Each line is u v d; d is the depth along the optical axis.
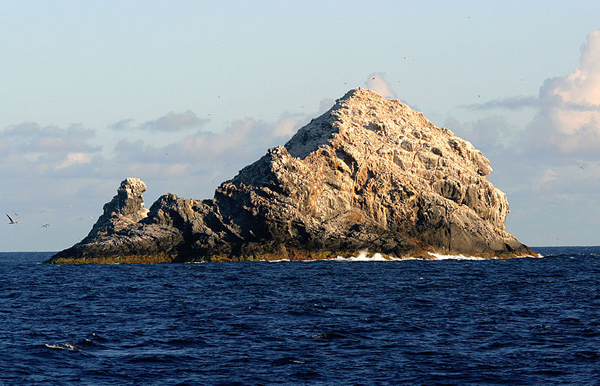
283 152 162.25
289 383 45.81
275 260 155.38
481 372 48.47
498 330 63.00
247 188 159.88
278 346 56.16
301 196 157.88
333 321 68.00
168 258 159.25
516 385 45.69
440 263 150.75
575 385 45.59
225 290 96.75
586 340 58.44
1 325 65.88
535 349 55.12
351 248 159.38
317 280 111.12
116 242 161.12
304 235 157.88
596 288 98.50
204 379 46.69
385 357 52.47
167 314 72.88
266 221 154.62
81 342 57.19
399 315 71.81
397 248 161.50
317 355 53.06
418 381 46.34
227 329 63.53
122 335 60.53
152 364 50.47
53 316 71.81
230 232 158.25
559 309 76.19
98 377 47.22
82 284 108.62
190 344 56.94
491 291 94.75
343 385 45.50
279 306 78.75
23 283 111.31
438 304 80.69
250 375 47.53
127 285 105.75
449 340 58.59
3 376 47.12
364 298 86.50
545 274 123.56
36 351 53.97
